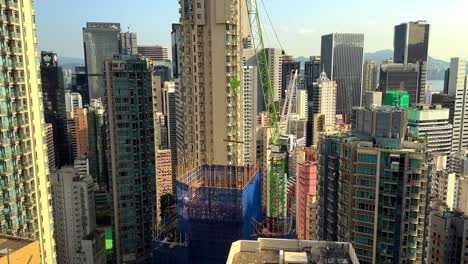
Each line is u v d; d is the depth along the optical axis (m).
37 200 116.44
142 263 192.88
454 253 149.75
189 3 177.88
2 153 105.00
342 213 129.00
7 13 104.75
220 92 180.75
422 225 119.00
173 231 139.12
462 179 190.00
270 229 163.38
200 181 139.00
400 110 124.75
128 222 188.00
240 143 187.88
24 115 111.25
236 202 118.81
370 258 122.56
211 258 122.06
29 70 112.88
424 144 121.19
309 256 61.59
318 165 145.75
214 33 176.38
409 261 119.38
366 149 119.19
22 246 74.31
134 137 183.12
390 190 117.56
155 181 193.50
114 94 178.12
